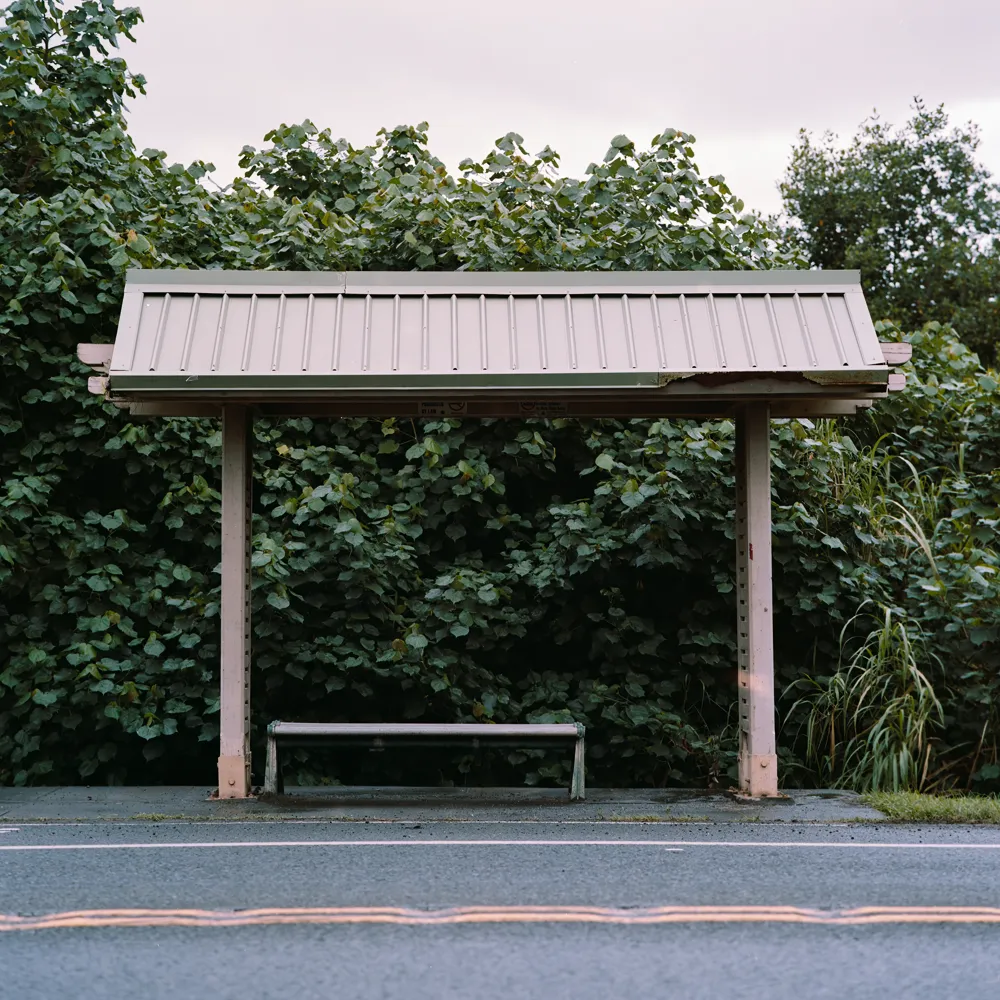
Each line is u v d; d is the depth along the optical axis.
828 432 12.02
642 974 4.31
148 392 7.42
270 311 7.73
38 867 5.93
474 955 4.51
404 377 7.38
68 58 12.84
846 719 9.92
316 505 9.85
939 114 35.72
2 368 10.68
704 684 10.30
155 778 10.06
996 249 32.12
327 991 4.11
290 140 13.55
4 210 10.93
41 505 10.47
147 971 4.32
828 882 5.66
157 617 10.11
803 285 8.01
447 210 11.93
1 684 9.88
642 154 12.67
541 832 6.96
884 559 10.80
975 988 4.19
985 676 9.72
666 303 7.88
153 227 11.73
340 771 10.17
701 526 10.20
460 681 10.23
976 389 13.09
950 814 7.45
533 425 11.22
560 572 10.30
